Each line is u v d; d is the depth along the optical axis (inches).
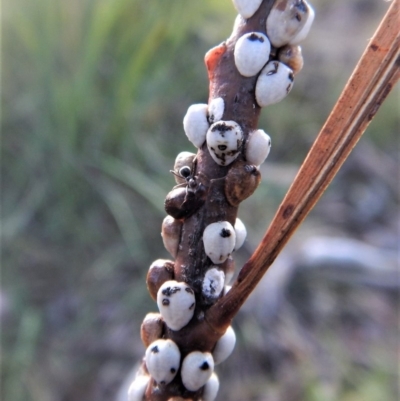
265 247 2.6
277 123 13.2
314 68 15.4
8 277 9.5
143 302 9.6
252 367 9.1
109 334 9.1
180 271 2.7
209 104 2.7
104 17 10.3
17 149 10.7
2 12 10.6
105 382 8.5
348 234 12.3
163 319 2.8
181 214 2.7
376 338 10.1
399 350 9.9
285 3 2.5
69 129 10.3
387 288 11.1
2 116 10.5
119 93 10.5
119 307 9.5
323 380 9.0
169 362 2.7
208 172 2.7
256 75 2.6
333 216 12.7
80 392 8.4
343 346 9.8
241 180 2.6
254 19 2.6
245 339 9.4
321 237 11.7
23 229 10.1
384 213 13.1
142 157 10.8
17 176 10.5
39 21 10.5
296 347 9.5
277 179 12.1
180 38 11.3
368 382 8.9
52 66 10.5
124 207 10.2
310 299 10.6
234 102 2.6
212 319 2.7
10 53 10.7
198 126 2.7
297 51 2.6
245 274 2.6
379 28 2.4
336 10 18.8
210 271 2.7
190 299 2.7
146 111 11.5
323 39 16.7
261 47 2.5
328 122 2.5
